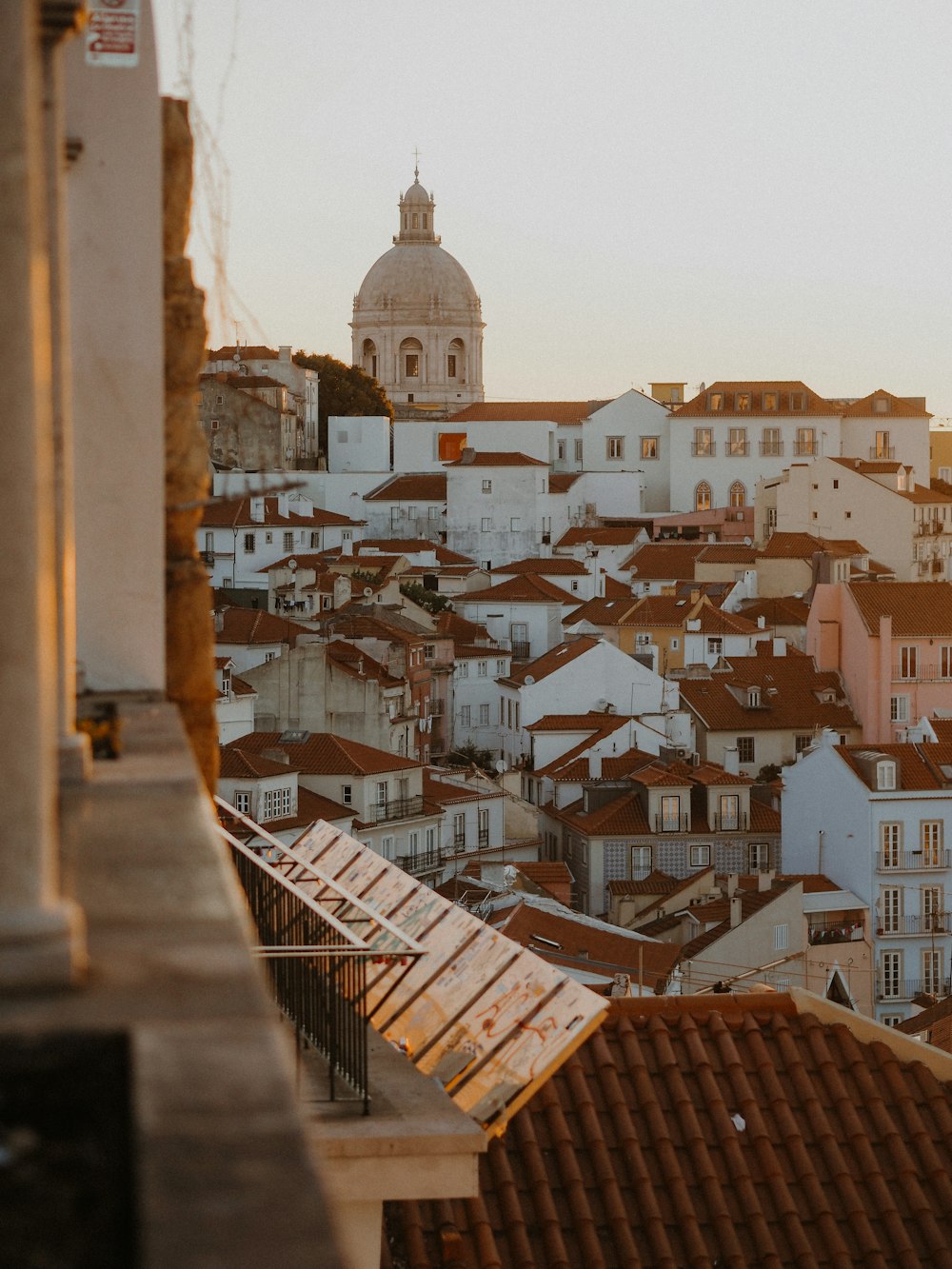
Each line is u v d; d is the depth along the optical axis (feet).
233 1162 11.62
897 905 279.90
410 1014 46.34
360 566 515.91
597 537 588.91
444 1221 47.09
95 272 34.30
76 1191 12.31
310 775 310.04
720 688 396.98
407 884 53.72
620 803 335.06
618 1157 50.57
